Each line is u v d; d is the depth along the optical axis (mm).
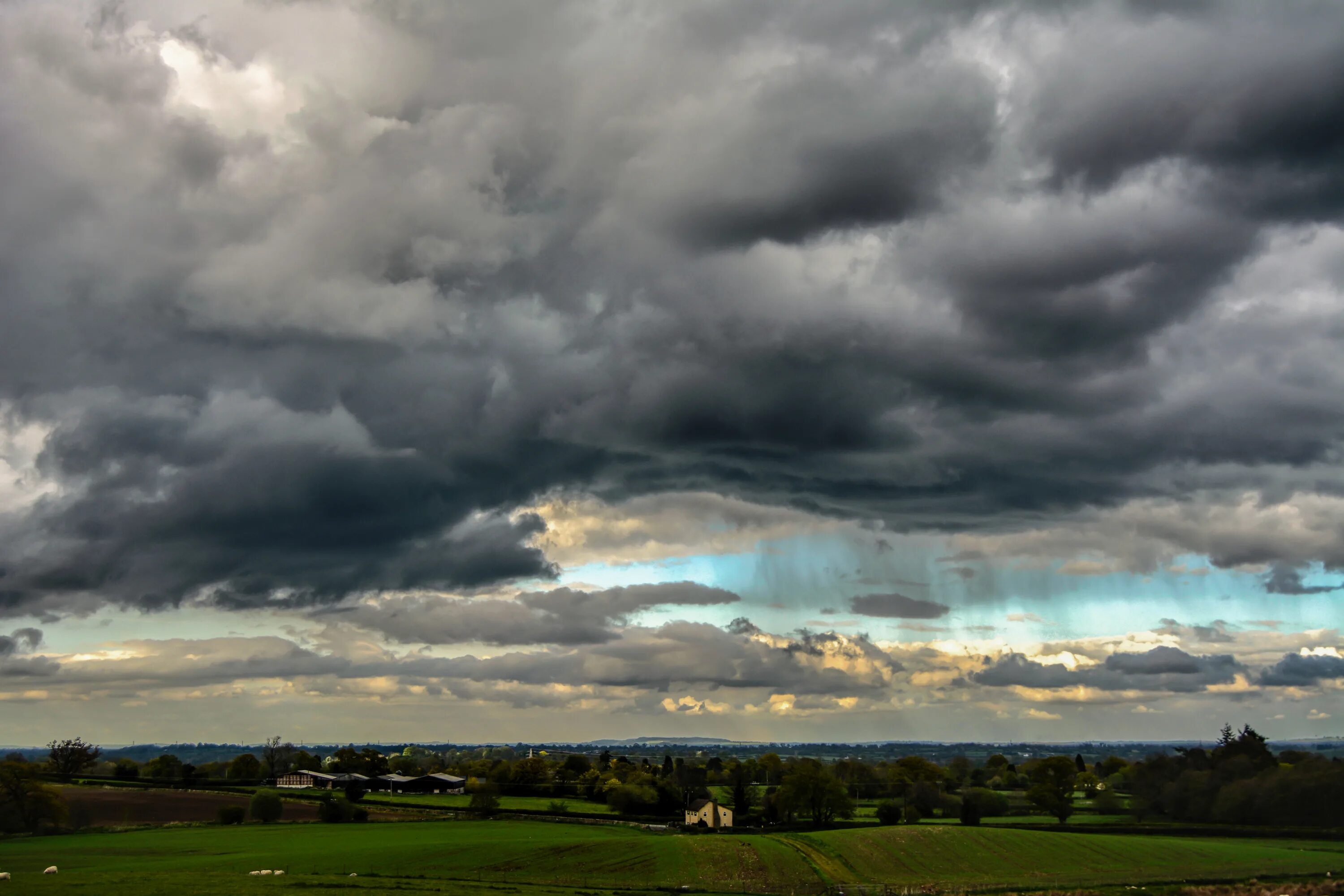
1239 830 161625
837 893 110812
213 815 193750
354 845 140250
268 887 93375
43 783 167125
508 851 130000
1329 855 139500
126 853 133000
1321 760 180625
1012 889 113312
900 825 169625
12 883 93438
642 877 117625
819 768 183125
